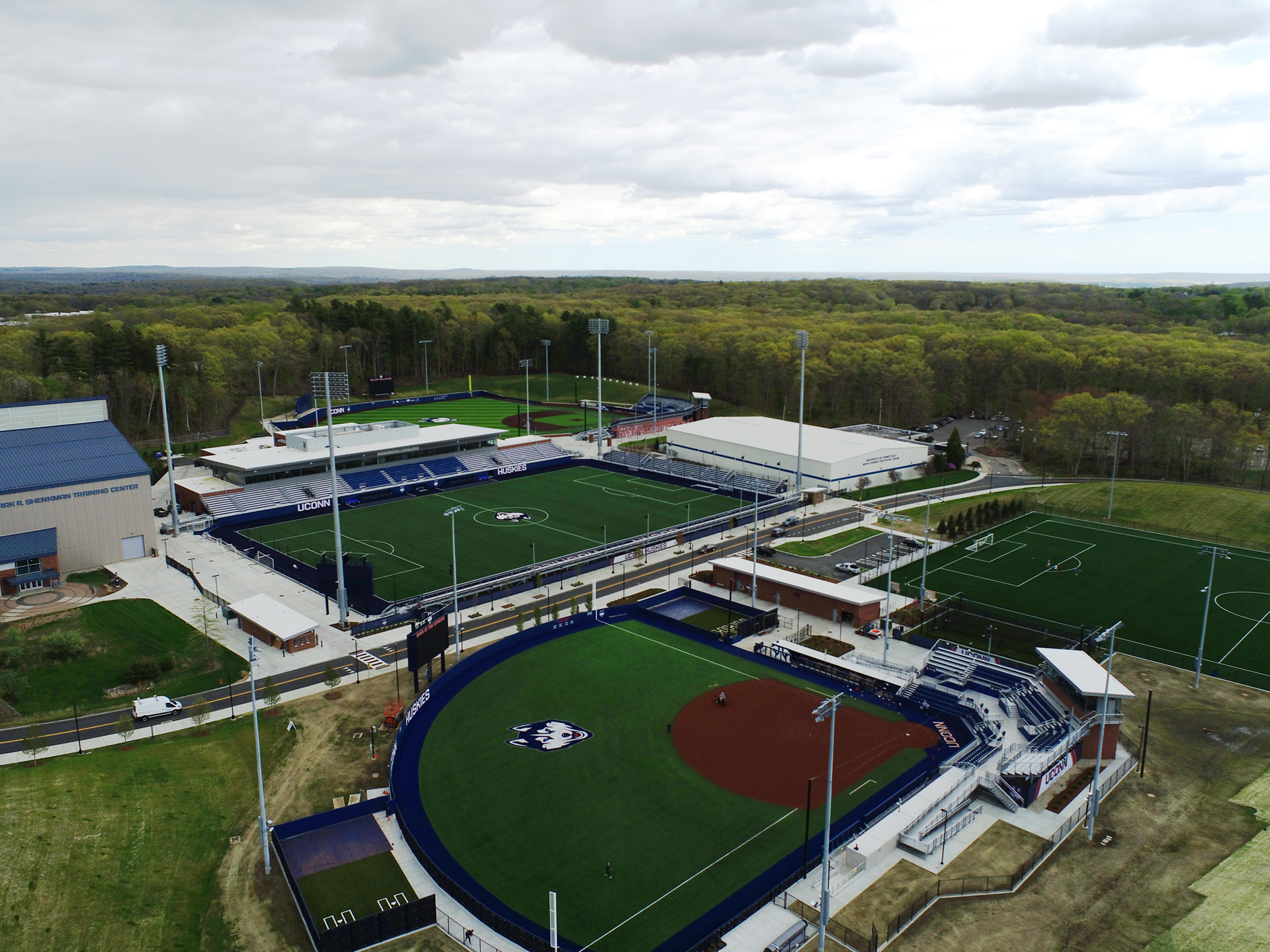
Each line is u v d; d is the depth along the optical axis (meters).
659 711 65.06
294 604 86.31
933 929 42.50
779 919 42.72
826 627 81.94
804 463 137.00
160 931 42.06
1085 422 149.25
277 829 49.25
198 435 176.62
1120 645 79.44
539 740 60.38
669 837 49.69
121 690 67.81
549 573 95.56
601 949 40.75
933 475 148.88
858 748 60.12
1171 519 120.38
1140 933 42.31
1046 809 53.19
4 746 58.53
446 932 41.88
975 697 67.69
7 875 44.34
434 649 68.06
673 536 109.25
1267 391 159.88
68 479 92.31
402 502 129.50
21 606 83.38
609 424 193.12
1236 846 49.69
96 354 165.88
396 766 56.84
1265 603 89.88
